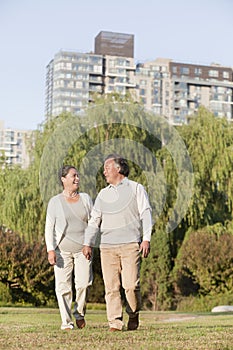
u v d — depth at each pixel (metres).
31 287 20.11
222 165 23.78
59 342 5.39
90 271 6.84
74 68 117.06
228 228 23.84
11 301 19.91
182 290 23.16
